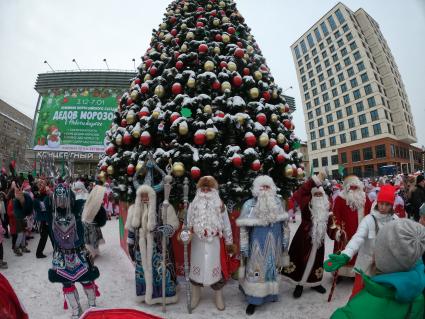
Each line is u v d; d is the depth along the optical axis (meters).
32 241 7.82
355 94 58.75
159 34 6.06
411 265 1.30
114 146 5.41
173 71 4.93
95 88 26.72
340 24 61.81
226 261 3.71
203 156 4.31
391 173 38.28
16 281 4.71
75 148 25.55
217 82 4.76
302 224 4.13
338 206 4.56
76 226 3.32
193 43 5.11
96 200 3.64
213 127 4.31
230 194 4.60
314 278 4.01
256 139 4.67
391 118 57.66
